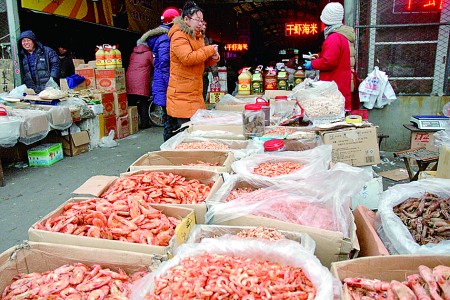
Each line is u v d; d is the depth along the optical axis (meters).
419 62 5.66
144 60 7.55
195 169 2.60
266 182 2.38
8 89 6.68
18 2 6.49
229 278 1.40
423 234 1.84
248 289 1.36
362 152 3.19
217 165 3.01
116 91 6.98
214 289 1.35
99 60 6.96
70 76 6.75
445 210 1.94
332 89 3.69
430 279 1.44
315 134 3.20
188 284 1.39
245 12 15.79
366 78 5.59
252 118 3.34
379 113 5.81
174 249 1.76
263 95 5.16
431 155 3.92
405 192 2.05
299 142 3.07
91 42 9.24
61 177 4.87
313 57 5.17
